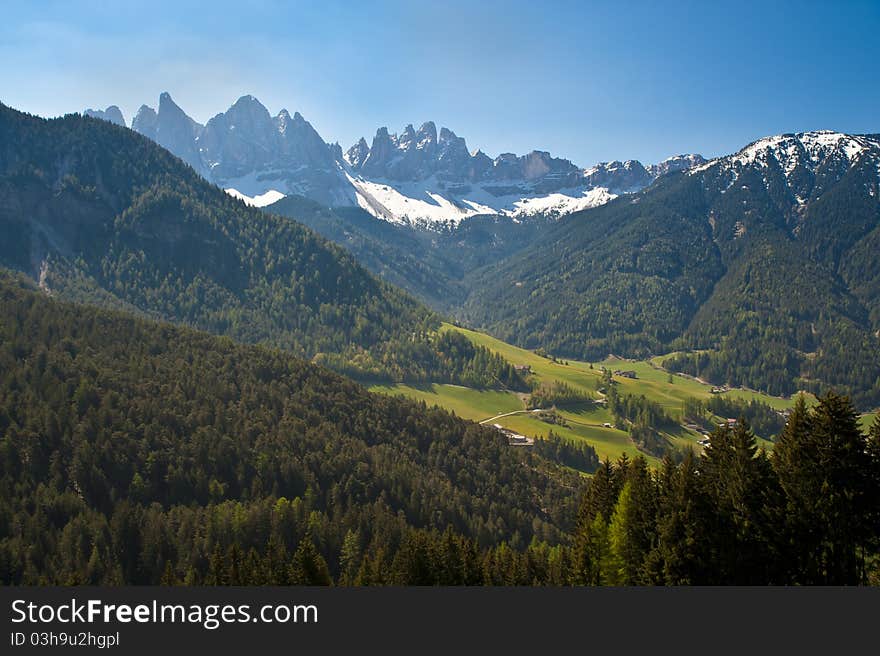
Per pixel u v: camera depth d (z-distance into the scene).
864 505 66.38
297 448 158.75
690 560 67.25
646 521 74.94
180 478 138.12
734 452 78.06
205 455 145.75
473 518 147.12
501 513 153.88
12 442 133.50
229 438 150.75
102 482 132.88
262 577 85.00
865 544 67.19
